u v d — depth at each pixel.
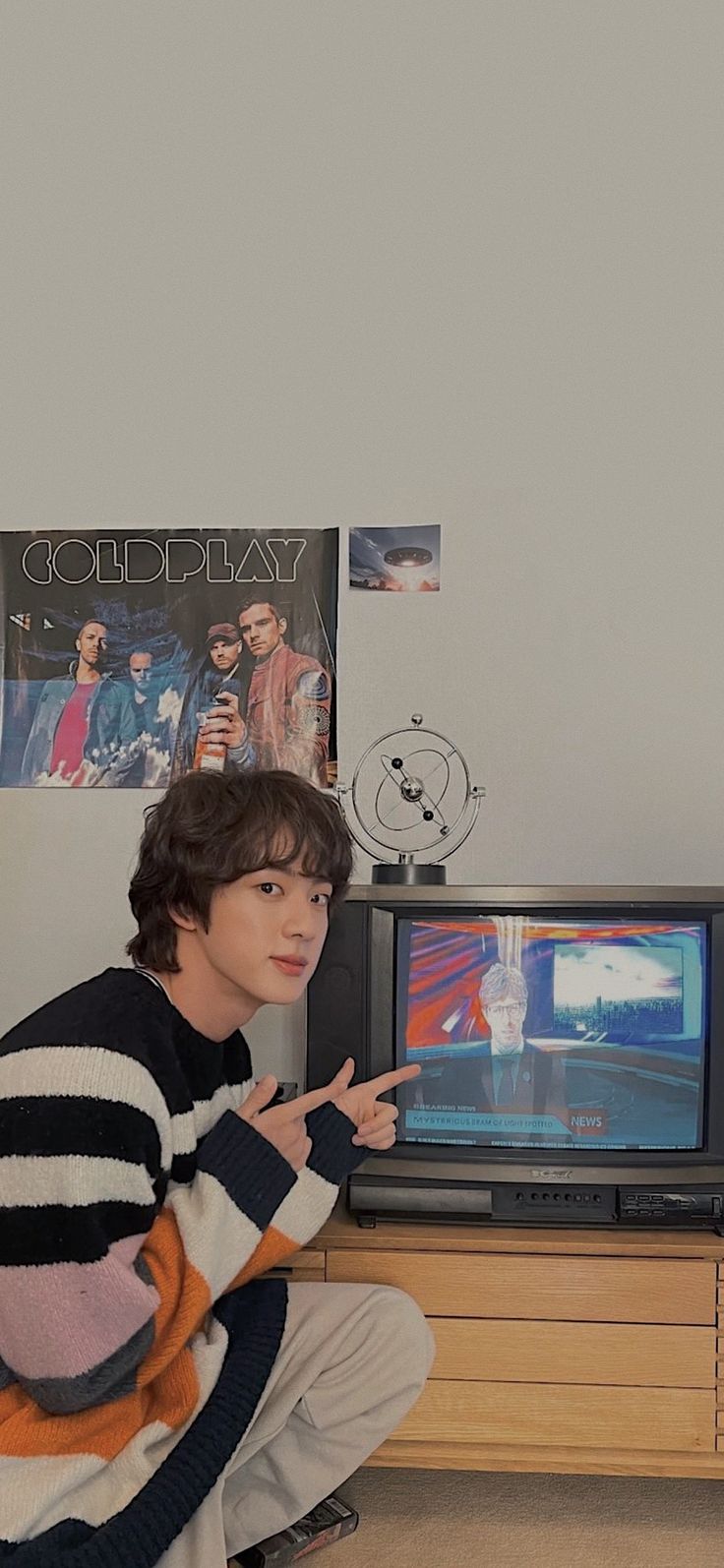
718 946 2.05
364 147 2.81
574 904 2.06
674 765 2.70
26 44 2.79
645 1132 2.05
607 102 2.75
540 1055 2.06
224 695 2.79
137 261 2.86
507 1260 1.96
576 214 2.78
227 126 2.83
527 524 2.76
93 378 2.87
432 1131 2.07
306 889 1.52
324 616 2.78
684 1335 1.93
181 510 2.83
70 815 2.79
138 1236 1.36
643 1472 1.95
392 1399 1.70
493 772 2.72
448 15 2.69
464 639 2.75
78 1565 1.26
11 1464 1.31
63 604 2.84
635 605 2.73
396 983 2.09
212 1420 1.45
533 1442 1.94
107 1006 1.44
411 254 2.81
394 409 2.80
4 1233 1.30
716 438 2.74
